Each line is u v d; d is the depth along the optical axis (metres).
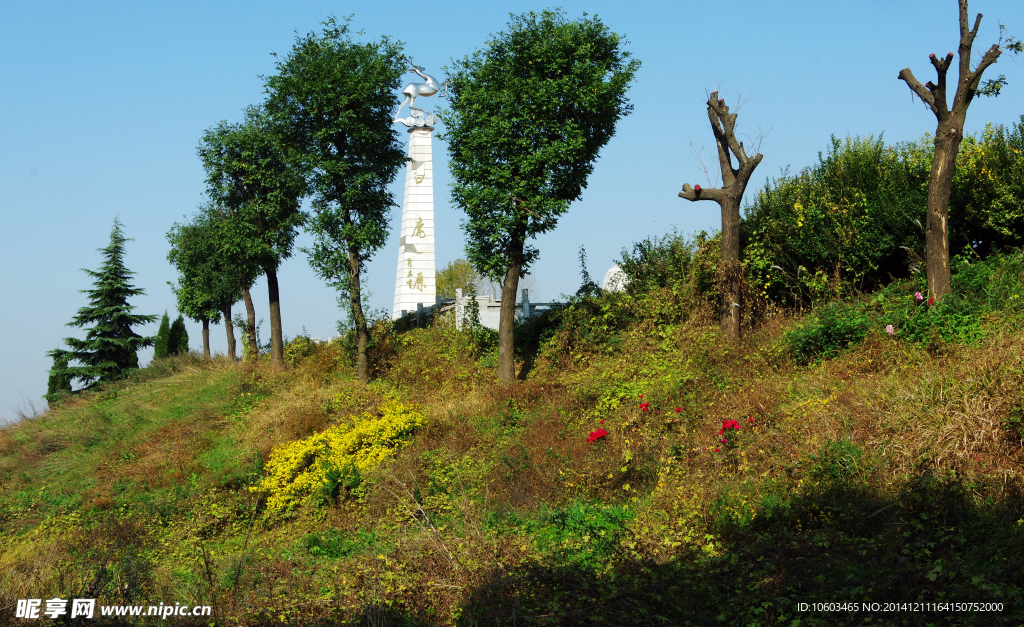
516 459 13.95
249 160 25.62
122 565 9.37
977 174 16.50
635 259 23.41
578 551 9.12
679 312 20.06
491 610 7.42
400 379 23.78
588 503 11.56
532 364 22.17
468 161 20.48
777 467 10.14
